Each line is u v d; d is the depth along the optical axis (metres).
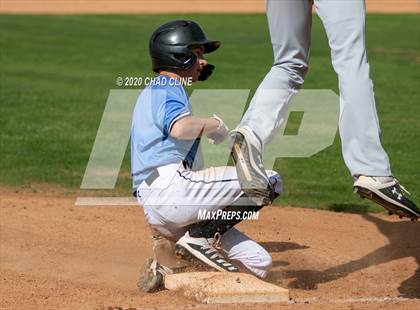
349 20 16.45
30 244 21.34
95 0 95.00
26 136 35.19
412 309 14.61
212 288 15.67
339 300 15.69
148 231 22.78
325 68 52.34
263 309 14.67
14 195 26.67
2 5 89.56
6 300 16.19
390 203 16.19
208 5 91.81
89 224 23.34
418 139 35.09
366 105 16.36
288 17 18.27
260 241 21.86
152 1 94.88
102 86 47.09
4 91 45.09
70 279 18.47
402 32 70.12
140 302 15.90
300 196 27.17
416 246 21.45
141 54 59.00
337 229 23.23
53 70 52.53
